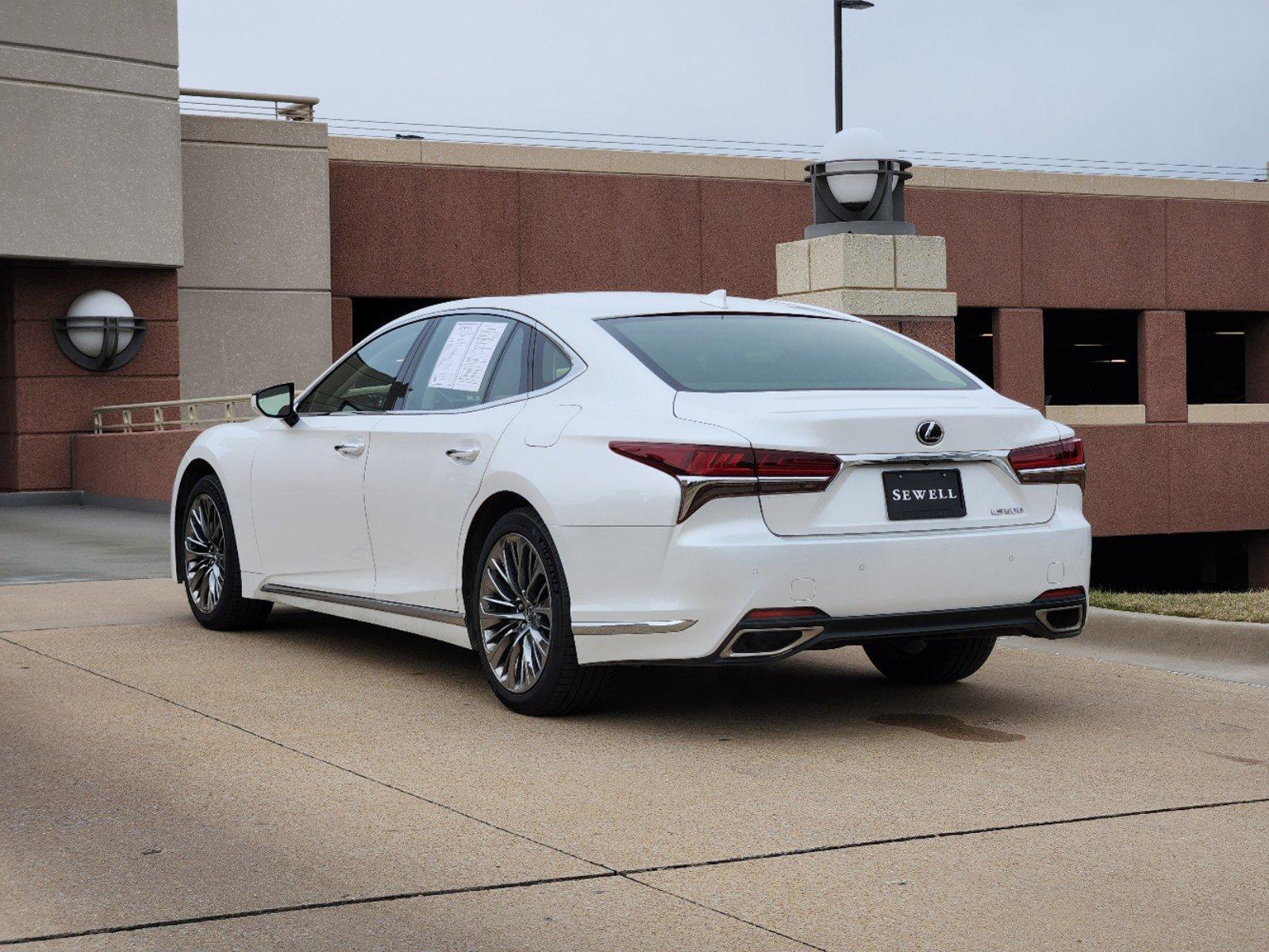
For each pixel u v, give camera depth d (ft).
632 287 83.97
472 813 14.67
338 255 79.20
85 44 67.46
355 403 22.84
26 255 66.18
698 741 17.81
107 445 64.34
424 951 11.10
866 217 39.42
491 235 81.56
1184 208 93.61
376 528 21.44
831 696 20.66
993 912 12.09
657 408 17.62
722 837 14.01
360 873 12.83
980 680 21.90
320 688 20.70
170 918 11.70
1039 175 90.27
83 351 70.18
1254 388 99.35
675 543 16.80
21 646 24.03
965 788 15.83
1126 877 13.00
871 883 12.76
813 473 16.92
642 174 84.28
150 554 40.27
